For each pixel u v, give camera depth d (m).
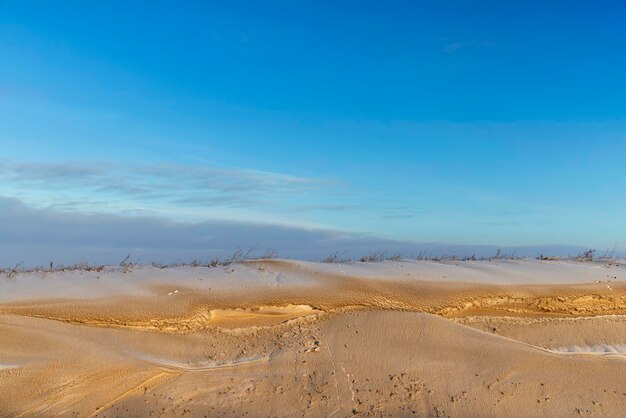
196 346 8.38
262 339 8.58
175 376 7.81
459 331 8.66
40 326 8.10
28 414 7.20
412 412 7.51
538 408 7.61
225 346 8.44
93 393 7.49
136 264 10.37
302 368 8.02
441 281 9.44
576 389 7.90
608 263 11.06
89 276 9.36
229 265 10.21
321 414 7.41
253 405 7.50
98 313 8.36
